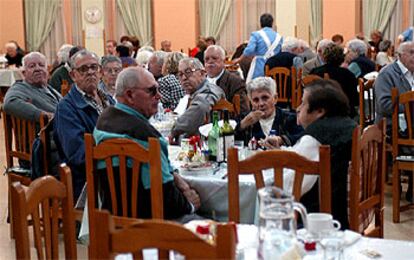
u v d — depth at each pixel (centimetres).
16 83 430
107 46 1002
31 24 1144
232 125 330
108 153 248
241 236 193
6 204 483
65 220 194
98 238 134
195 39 1160
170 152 345
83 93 363
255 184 245
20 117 390
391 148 443
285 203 161
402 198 472
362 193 257
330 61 527
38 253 183
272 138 316
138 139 261
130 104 278
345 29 1130
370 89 536
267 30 771
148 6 1151
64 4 1141
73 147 338
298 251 164
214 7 1149
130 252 133
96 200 258
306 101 263
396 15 1111
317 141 251
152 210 245
